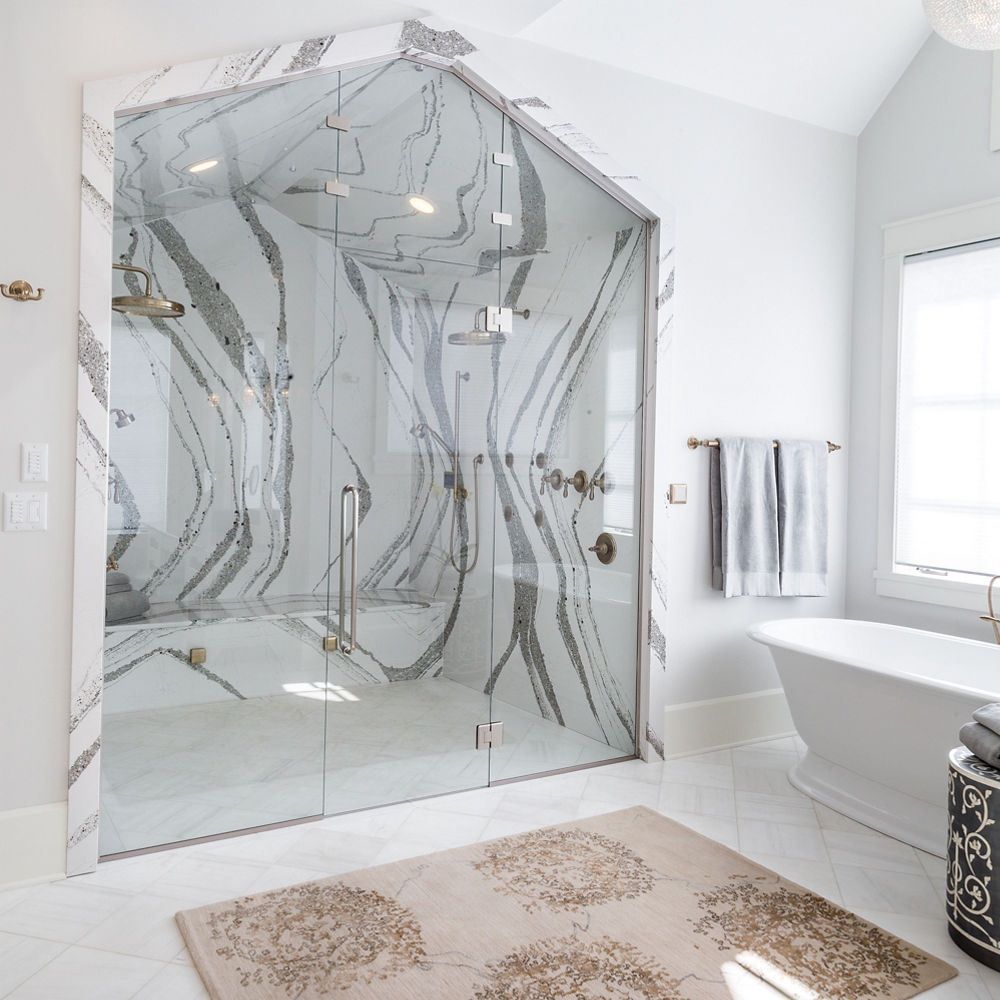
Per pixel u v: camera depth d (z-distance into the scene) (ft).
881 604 12.87
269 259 8.84
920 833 8.90
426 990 6.18
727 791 10.28
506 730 10.46
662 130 11.21
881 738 9.29
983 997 6.30
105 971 6.40
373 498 9.50
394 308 9.55
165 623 8.45
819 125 12.78
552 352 10.61
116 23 7.91
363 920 7.12
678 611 11.60
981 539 11.62
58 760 7.89
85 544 7.91
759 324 12.26
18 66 7.55
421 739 9.89
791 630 11.30
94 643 7.97
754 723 12.28
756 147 12.12
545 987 6.25
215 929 6.94
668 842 8.79
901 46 12.03
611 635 11.28
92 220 7.80
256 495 8.86
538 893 7.64
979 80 11.46
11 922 7.09
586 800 9.92
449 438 9.95
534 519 10.58
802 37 11.26
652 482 11.27
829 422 13.10
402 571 9.71
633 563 11.43
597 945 6.82
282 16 8.67
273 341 8.90
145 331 8.26
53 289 7.73
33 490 7.73
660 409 11.24
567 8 9.86
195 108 8.37
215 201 8.56
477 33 9.72
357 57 9.04
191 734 8.61
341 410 9.29
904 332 12.57
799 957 6.73
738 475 11.72
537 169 10.43
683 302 11.48
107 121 7.82
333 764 9.36
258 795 8.96
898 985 6.39
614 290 11.10
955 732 8.48
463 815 9.41
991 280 11.43
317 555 9.21
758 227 12.20
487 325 10.13
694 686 11.76
